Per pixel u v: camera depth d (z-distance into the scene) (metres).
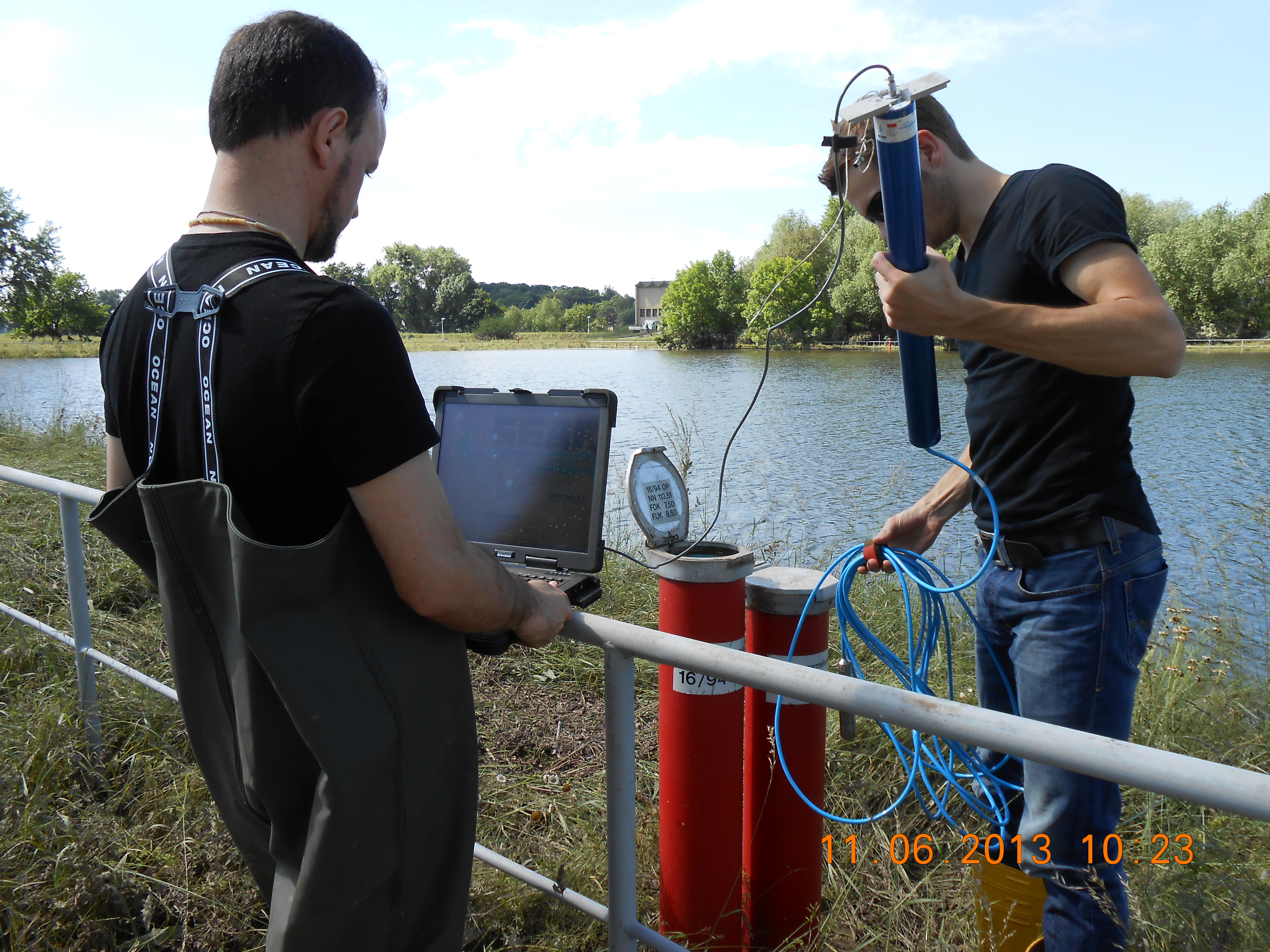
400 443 1.00
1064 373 1.50
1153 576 1.53
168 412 1.10
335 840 1.06
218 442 1.04
